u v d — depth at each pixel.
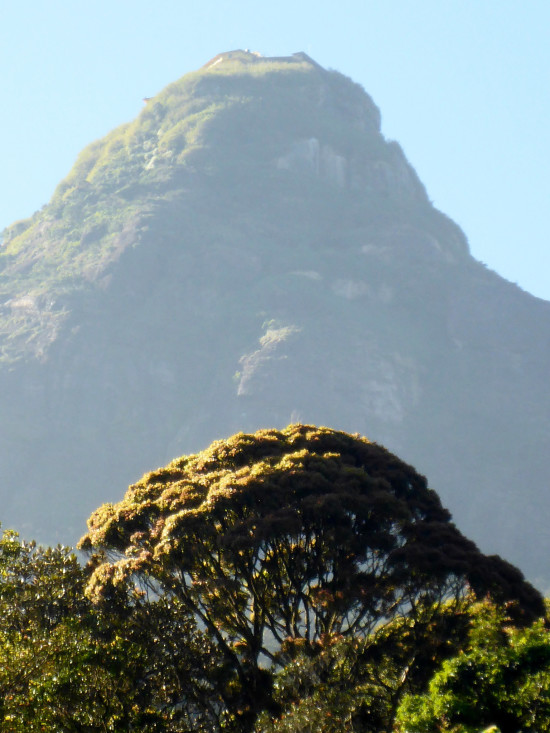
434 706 42.28
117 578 61.31
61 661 52.56
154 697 59.84
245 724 60.72
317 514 64.69
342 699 53.91
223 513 64.50
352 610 63.50
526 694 41.62
